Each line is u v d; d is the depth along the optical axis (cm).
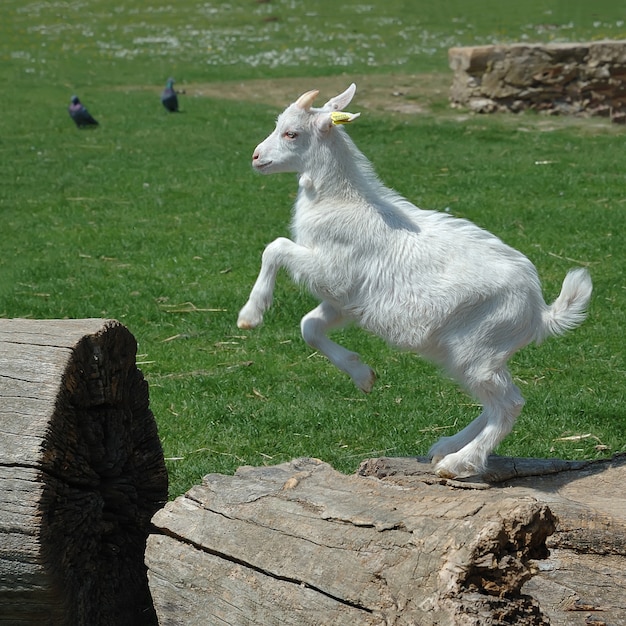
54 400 678
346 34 5131
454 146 2753
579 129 2912
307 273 855
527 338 832
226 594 643
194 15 5991
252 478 715
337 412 1174
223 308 1557
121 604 759
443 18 5562
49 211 2175
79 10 6303
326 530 622
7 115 3328
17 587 664
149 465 795
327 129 852
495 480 825
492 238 851
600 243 1859
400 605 557
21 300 1596
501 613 531
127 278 1709
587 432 1111
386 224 846
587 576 689
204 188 2355
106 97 3653
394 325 838
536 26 5147
